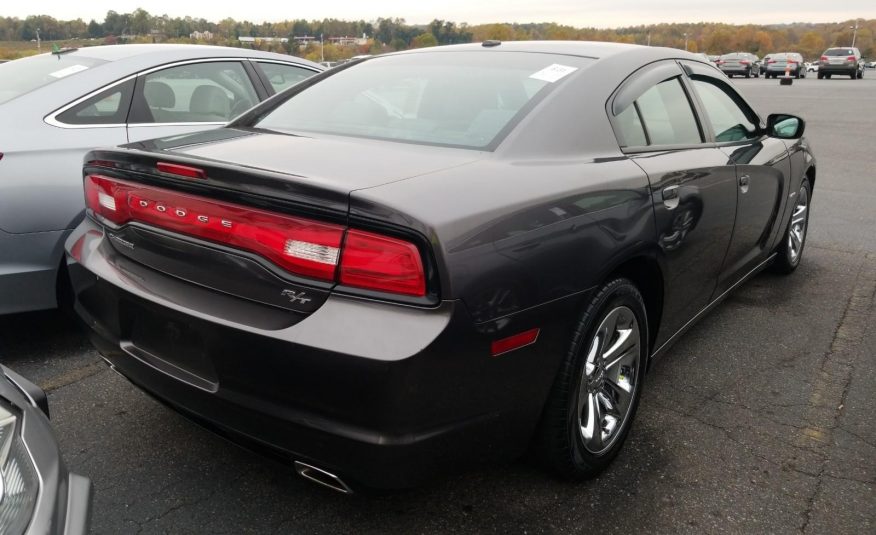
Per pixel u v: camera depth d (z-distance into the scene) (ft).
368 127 8.70
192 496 8.00
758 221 12.51
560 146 8.02
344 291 6.16
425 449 6.27
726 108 12.14
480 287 6.24
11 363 11.27
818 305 14.43
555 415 7.50
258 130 9.05
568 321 7.25
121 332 7.80
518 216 6.73
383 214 6.00
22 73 13.24
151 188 7.39
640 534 7.52
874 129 45.93
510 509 7.87
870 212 22.80
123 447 8.93
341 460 6.26
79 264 8.31
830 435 9.53
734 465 8.79
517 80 8.99
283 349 6.22
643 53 10.25
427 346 5.93
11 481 4.45
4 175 10.89
